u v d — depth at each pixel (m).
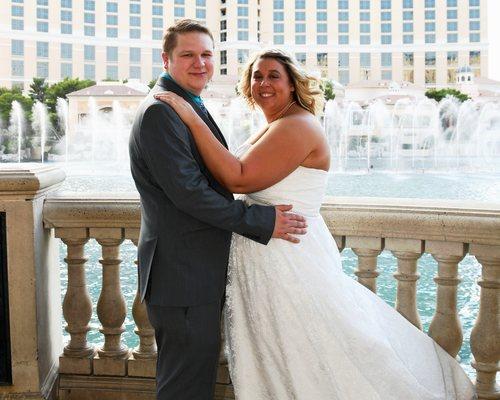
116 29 95.44
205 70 2.11
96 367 2.67
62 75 91.75
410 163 37.38
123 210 2.53
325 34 102.62
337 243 2.51
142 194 2.03
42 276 2.53
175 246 2.00
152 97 1.99
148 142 1.91
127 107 63.34
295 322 2.06
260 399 2.18
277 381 2.13
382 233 2.39
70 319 2.68
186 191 1.90
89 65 94.12
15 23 87.94
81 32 92.94
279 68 2.20
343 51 102.88
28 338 2.45
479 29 102.38
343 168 32.31
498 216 2.21
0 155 49.97
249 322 2.15
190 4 99.38
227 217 1.95
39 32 89.56
